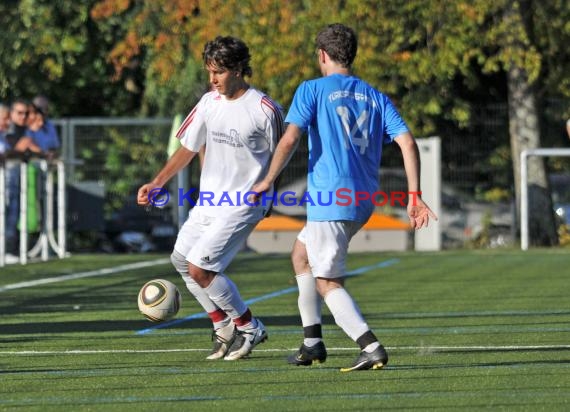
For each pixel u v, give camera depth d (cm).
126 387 2689
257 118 3081
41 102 7006
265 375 2844
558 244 9012
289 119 2867
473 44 9012
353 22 9000
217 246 3100
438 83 9206
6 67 10388
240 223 3116
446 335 3600
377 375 2817
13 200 6981
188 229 3180
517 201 9044
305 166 8656
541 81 9612
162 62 9631
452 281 5572
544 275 5872
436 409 2389
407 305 4528
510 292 5028
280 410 2386
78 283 5597
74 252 8944
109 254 7756
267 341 3497
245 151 3100
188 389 2653
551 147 10044
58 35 10462
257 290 5231
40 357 3200
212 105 3120
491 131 9206
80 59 10744
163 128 8825
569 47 9238
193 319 4112
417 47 9225
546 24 9150
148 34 9838
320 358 2983
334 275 2881
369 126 2888
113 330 3806
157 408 2423
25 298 4894
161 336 3647
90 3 10444
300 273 2984
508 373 2836
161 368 2984
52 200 7656
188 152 3166
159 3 9644
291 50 9075
